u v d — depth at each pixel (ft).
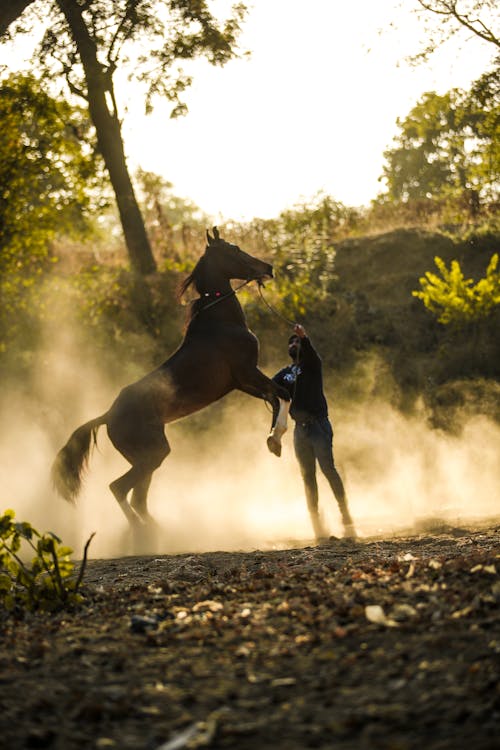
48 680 12.82
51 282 65.57
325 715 10.89
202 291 33.76
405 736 10.16
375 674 12.05
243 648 13.64
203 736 10.42
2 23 45.19
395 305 67.36
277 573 21.11
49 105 65.36
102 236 91.76
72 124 71.72
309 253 69.15
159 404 31.86
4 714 11.41
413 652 12.70
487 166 70.85
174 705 11.56
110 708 11.39
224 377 32.81
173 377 32.14
